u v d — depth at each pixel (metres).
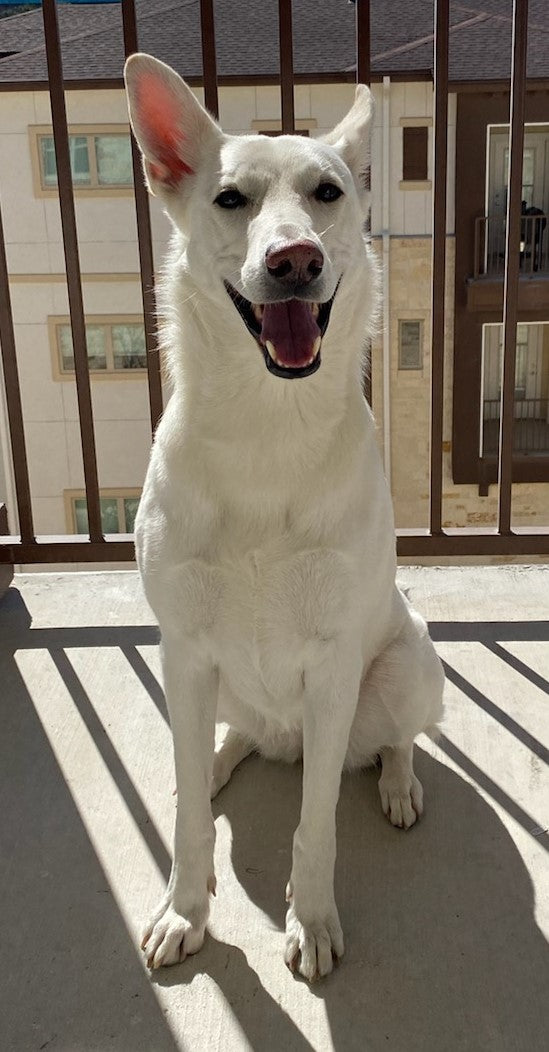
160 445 1.83
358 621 1.80
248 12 11.27
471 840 1.99
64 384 11.76
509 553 3.07
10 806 2.11
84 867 1.93
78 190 10.90
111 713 2.46
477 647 2.78
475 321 11.05
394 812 2.04
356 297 1.85
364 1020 1.56
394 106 10.24
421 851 1.97
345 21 10.95
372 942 1.72
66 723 2.41
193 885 1.75
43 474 12.13
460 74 10.15
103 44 10.89
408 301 11.02
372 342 1.98
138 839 2.00
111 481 12.18
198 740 1.81
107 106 10.55
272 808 2.13
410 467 11.73
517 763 2.24
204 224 1.83
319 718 1.79
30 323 11.45
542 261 11.37
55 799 2.13
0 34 11.92
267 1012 1.58
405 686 2.06
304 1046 1.51
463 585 3.19
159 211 10.77
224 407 1.72
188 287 1.84
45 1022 1.57
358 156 2.07
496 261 11.36
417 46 10.34
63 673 2.65
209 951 1.72
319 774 1.75
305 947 1.66
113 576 3.30
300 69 10.02
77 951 1.72
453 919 1.78
